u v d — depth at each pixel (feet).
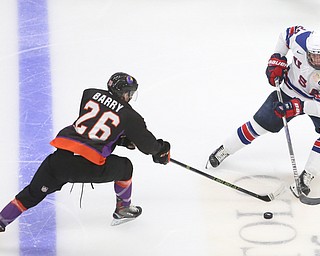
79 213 48.65
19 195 44.68
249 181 52.01
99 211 48.88
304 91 49.06
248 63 62.64
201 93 59.31
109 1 68.44
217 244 46.91
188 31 65.87
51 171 44.01
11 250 45.93
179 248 46.55
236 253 46.32
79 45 63.36
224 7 68.74
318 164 49.83
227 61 62.75
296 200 50.31
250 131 51.16
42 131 54.70
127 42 64.23
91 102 44.57
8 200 49.29
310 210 49.52
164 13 67.72
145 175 51.88
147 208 49.29
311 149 52.75
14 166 51.78
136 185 51.06
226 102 58.65
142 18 66.95
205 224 48.32
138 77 60.64
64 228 47.52
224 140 52.39
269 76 49.88
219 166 53.21
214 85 60.18
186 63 62.39
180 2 69.10
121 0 68.69
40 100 57.36
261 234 47.70
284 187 51.47
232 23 66.95
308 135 56.13
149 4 68.54
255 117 50.93
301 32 48.24
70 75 60.18
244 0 69.67
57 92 58.34
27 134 54.39
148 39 64.75
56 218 48.21
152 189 50.83
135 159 53.11
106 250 46.16
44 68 60.54
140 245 46.62
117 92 44.37
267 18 67.62
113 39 64.39
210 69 61.82
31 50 62.18
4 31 63.82
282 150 54.80
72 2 67.82
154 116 56.95
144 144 44.34
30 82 58.95
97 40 64.08
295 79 48.98
